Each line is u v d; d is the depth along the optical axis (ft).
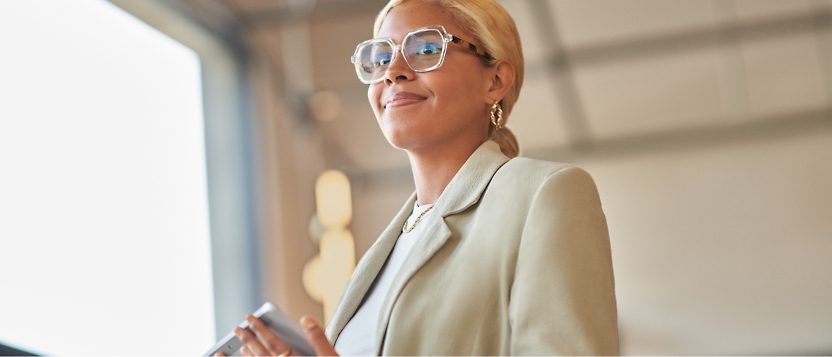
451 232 5.02
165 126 16.51
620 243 30.01
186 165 17.26
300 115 22.17
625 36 21.72
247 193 19.24
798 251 28.58
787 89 24.14
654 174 27.84
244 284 18.69
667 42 21.97
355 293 5.48
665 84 23.89
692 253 29.45
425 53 5.70
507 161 5.40
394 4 6.06
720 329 32.50
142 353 14.24
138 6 15.71
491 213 4.98
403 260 5.15
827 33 21.80
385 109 5.79
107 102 14.32
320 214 21.43
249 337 4.57
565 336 4.26
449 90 5.66
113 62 14.73
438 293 4.74
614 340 4.39
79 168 13.15
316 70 21.79
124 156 14.65
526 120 25.64
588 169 27.89
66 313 12.17
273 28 20.15
